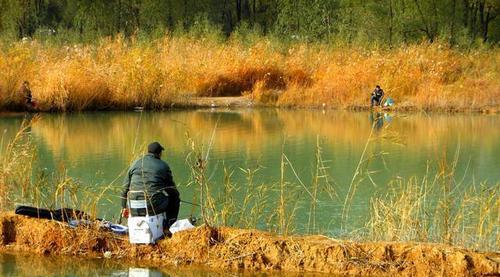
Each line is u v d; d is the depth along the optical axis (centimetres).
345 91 5794
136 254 1812
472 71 6369
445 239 1836
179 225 1852
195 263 1778
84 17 9919
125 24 9881
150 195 1811
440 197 2262
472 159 3234
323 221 2125
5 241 1909
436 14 8188
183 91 6172
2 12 9162
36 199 2122
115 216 2145
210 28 8062
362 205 2330
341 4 9300
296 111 5550
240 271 1733
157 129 4331
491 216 1988
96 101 5462
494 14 9575
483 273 1667
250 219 2050
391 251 1725
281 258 1753
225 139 3903
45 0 11194
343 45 7156
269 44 7225
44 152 3375
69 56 6131
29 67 5509
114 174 2814
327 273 1714
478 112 5288
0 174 2162
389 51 6669
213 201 1964
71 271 1723
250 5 11925
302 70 6556
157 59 6306
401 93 5691
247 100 6059
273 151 3462
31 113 5150
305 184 2669
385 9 8231
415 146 3622
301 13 8838
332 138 3934
